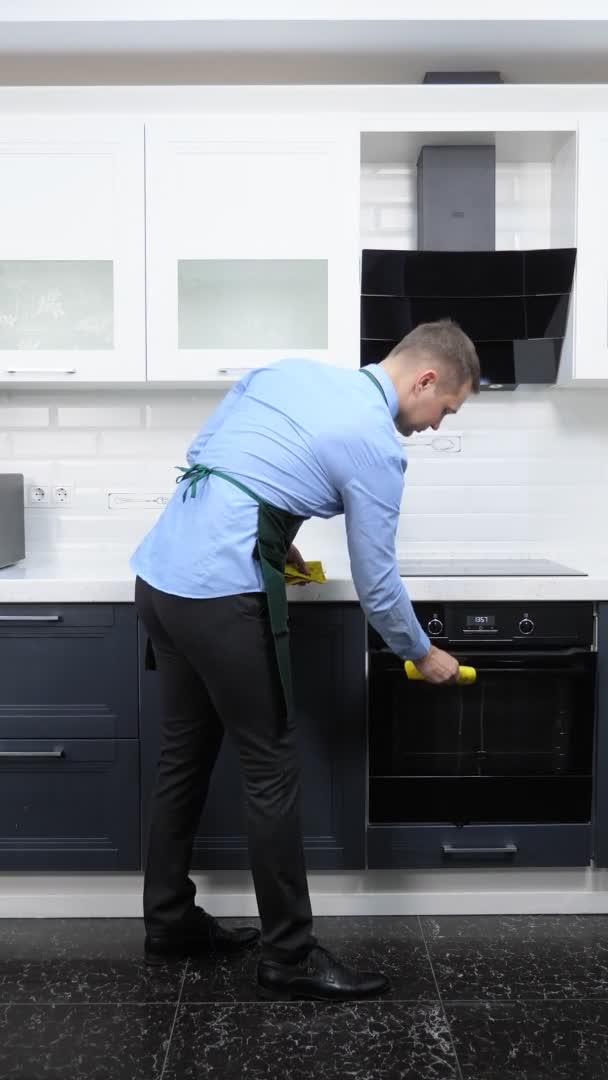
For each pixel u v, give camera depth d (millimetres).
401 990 1924
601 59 2553
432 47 2480
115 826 2211
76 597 2158
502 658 2191
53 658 2182
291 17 2320
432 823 2227
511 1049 1712
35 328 2445
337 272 2432
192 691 1930
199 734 1965
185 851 2018
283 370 1853
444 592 2178
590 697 2207
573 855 2236
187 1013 1839
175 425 2736
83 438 2736
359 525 1746
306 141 2410
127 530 2752
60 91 2396
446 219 2557
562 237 2557
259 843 1836
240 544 1740
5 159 2406
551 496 2762
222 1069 1653
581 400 2748
